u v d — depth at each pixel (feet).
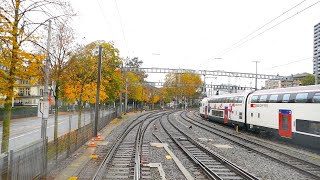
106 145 76.84
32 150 35.09
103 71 114.32
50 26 41.34
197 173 47.24
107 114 144.46
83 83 87.20
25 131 110.22
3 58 35.29
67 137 56.13
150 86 371.15
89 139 86.58
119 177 44.06
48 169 42.34
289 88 83.92
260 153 65.31
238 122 120.37
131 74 265.13
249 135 105.60
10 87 37.27
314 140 69.15
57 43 62.13
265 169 50.90
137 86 273.13
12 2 35.96
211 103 168.66
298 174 47.57
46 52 46.42
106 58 115.85
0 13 33.96
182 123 157.89
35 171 36.19
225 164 53.01
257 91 106.01
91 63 90.89
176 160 56.80
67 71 66.08
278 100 86.63
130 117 204.33
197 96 391.24
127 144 80.02
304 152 69.56
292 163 56.24
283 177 45.68
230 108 131.64
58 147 48.62
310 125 70.85
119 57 125.80
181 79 330.34
